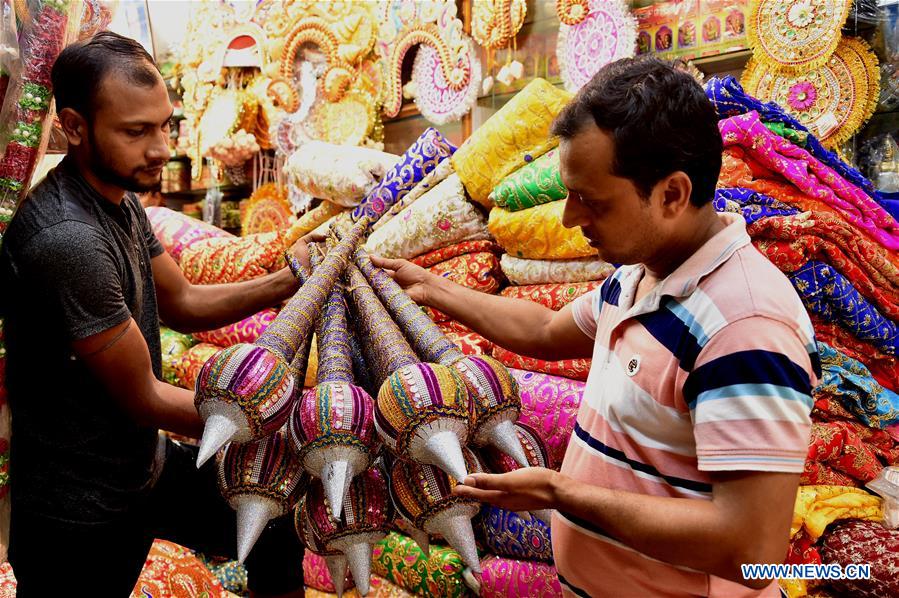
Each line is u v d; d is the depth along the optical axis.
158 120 1.21
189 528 1.54
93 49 1.17
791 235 1.47
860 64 1.95
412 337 1.23
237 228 3.73
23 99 1.16
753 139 1.58
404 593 1.97
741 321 0.85
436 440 0.94
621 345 1.01
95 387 1.29
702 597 0.96
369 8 3.02
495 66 2.76
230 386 0.97
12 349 1.25
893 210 1.79
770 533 0.82
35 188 1.24
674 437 0.93
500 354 1.94
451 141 2.99
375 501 1.07
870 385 1.61
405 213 2.14
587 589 1.06
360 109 3.06
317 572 2.10
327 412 0.98
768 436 0.81
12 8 1.13
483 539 1.86
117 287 1.20
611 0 2.33
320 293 1.30
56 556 1.32
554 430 1.73
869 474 1.65
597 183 0.89
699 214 0.95
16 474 1.29
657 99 0.85
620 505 0.86
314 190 2.47
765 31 2.05
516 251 1.94
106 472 1.33
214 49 3.44
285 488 1.03
